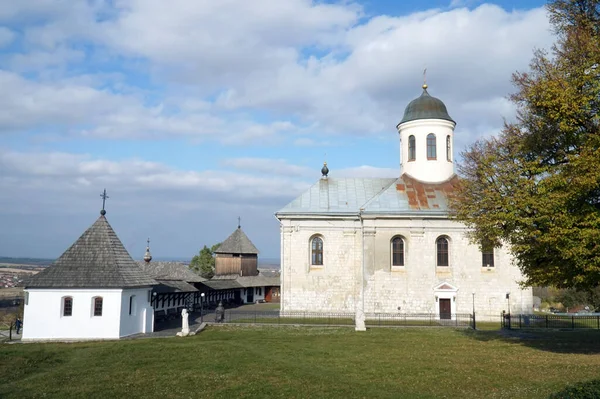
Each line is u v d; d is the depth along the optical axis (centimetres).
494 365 2345
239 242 7875
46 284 3466
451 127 5234
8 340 3431
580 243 2252
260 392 1889
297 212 4881
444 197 4856
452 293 4600
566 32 2628
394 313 4597
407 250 4681
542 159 2673
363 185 5303
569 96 2323
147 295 3884
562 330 3800
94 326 3475
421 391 1877
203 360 2528
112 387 1998
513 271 4625
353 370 2270
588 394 1362
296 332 3678
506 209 2591
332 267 4809
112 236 3866
